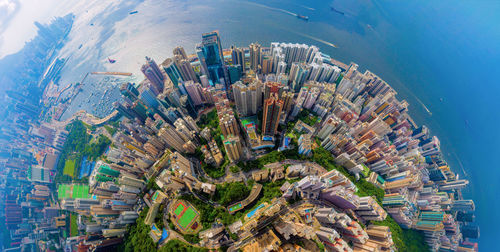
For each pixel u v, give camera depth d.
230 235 175.88
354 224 165.62
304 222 175.50
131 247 196.62
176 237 188.88
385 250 169.88
